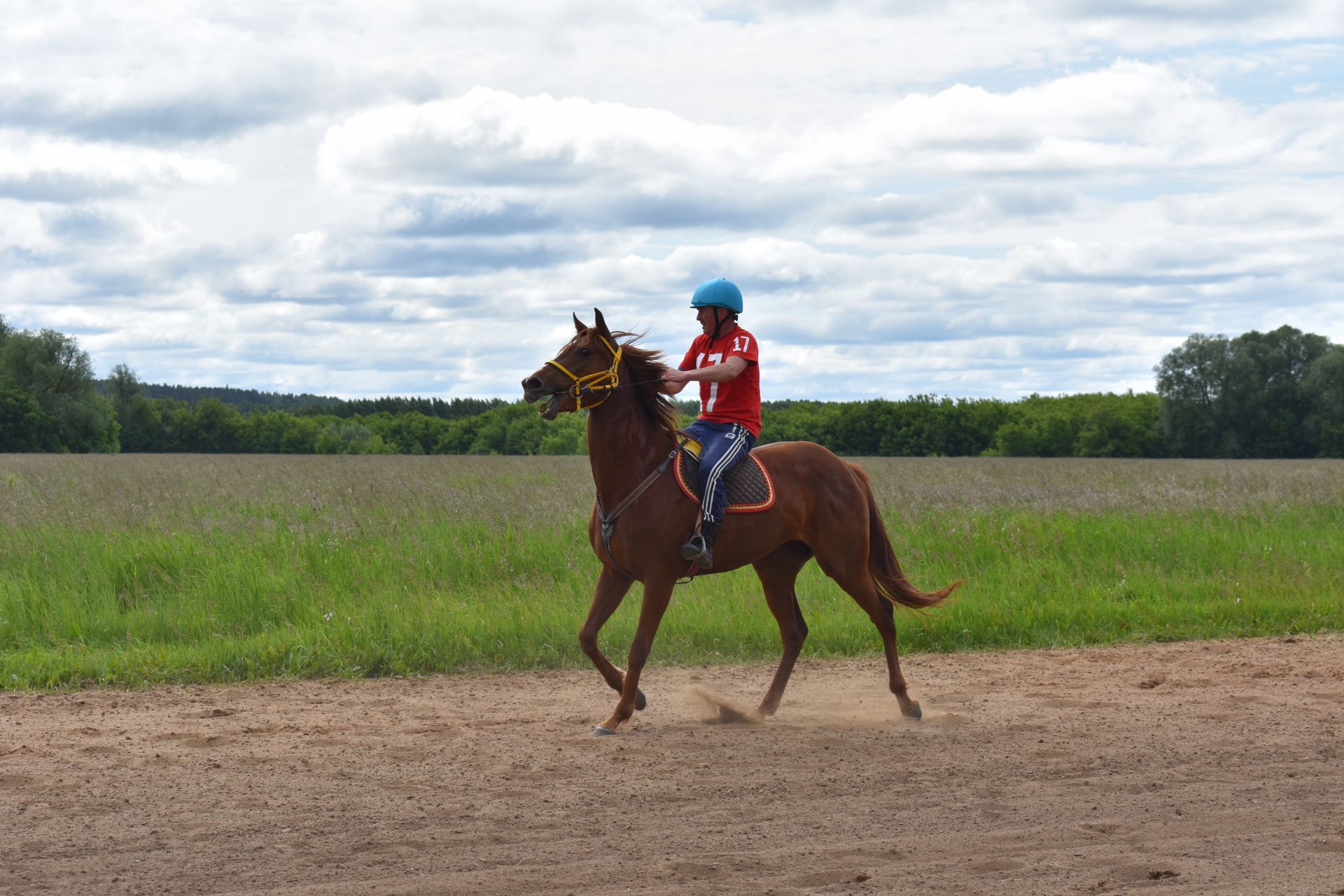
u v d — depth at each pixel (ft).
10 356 266.98
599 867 14.33
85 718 23.68
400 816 16.61
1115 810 16.87
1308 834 15.66
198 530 45.06
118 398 345.92
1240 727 22.52
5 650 30.32
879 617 25.22
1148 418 296.71
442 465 118.83
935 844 15.30
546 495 57.52
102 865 14.38
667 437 23.77
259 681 28.12
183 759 19.99
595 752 20.66
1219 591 39.06
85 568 36.86
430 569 39.09
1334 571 42.06
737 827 16.03
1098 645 33.42
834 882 13.80
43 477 72.38
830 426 321.11
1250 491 63.31
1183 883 13.78
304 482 73.61
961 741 21.61
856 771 19.31
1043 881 13.83
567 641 31.12
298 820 16.34
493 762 19.93
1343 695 25.58
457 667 29.76
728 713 23.82
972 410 319.06
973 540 45.27
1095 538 45.85
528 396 22.41
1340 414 273.54
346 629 31.07
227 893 13.41
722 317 24.68
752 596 36.22
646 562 23.13
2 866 14.34
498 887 13.61
